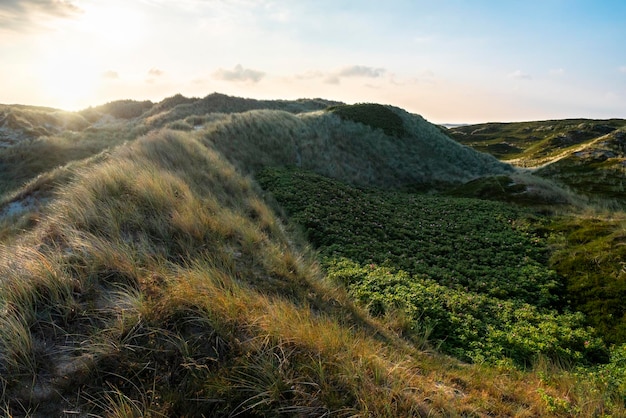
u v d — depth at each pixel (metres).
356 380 4.21
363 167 30.98
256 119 26.84
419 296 9.05
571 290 11.28
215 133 21.73
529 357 7.48
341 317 6.82
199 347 4.23
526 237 15.97
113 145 29.81
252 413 3.67
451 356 7.19
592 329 9.09
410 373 5.07
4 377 3.62
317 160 27.47
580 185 27.47
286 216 15.03
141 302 4.59
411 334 7.59
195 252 6.90
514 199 23.55
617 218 17.34
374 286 9.47
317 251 12.08
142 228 6.99
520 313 9.36
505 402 5.19
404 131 39.78
